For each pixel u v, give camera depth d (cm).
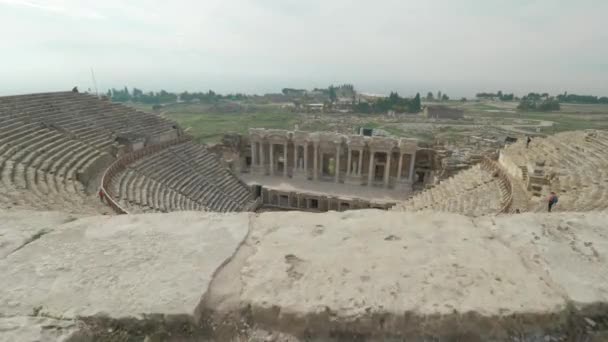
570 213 653
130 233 574
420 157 4862
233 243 548
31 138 3114
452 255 519
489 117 18125
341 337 418
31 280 461
